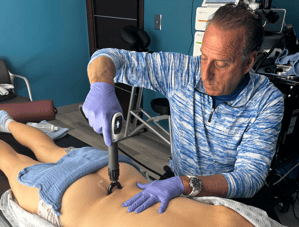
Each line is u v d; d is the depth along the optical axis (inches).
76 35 128.2
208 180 27.8
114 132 23.8
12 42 109.7
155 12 99.9
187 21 89.6
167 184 27.1
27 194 34.1
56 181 32.0
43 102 66.1
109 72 28.9
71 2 121.3
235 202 26.7
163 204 25.7
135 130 100.8
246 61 27.0
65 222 29.7
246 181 28.2
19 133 51.3
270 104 31.4
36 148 47.9
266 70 57.6
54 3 116.1
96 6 123.6
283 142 55.9
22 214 33.2
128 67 33.8
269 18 56.4
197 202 27.2
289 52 61.2
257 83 31.9
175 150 38.6
